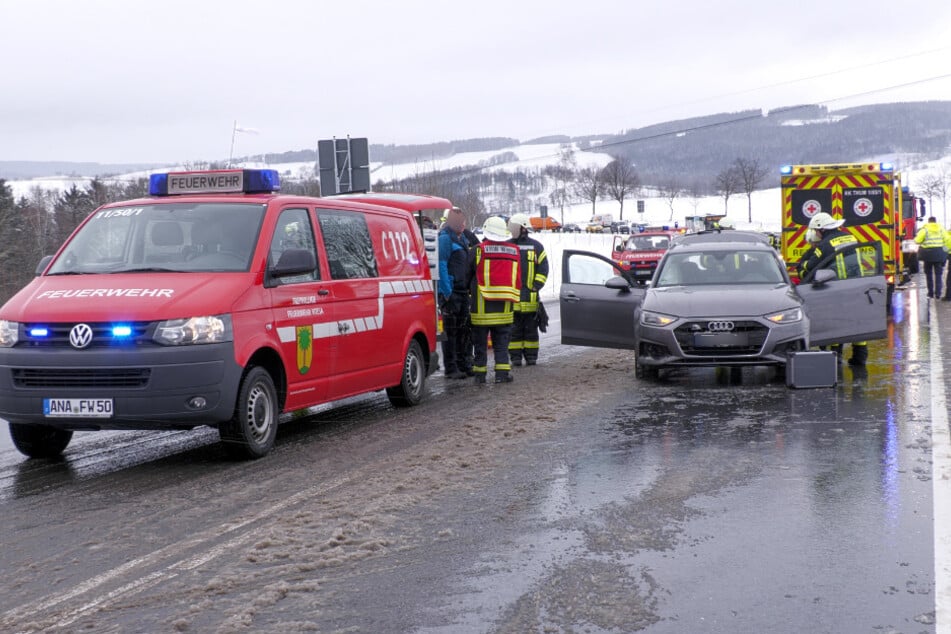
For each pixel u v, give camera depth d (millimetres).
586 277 12523
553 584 4430
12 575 4844
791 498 5812
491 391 10938
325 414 9727
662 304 10953
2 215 37906
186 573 4770
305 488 6441
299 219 8336
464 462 7035
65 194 50594
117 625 4109
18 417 7066
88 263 7820
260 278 7582
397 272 9883
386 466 7027
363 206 9523
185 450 7988
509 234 11555
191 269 7551
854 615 3979
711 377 11477
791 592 4258
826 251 12672
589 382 11328
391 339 9516
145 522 5746
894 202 19297
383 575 4629
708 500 5832
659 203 172750
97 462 7602
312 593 4406
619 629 3893
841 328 11211
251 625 4039
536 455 7266
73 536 5504
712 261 12203
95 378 6883
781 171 19281
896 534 5039
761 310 10523
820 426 8055
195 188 8367
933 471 6359
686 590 4309
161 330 6887
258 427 7504
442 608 4176
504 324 11531
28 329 7016
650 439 7777
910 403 8992
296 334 7914
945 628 3818
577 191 123188
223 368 7035
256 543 5184
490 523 5465
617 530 5254
